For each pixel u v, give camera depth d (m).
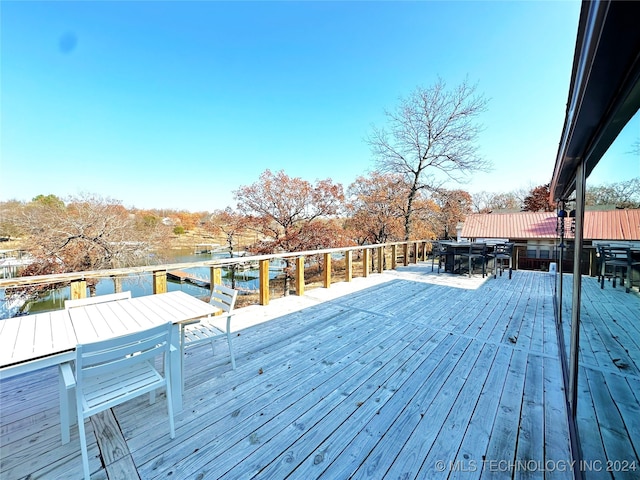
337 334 3.08
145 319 1.83
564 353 2.50
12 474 1.34
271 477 1.33
